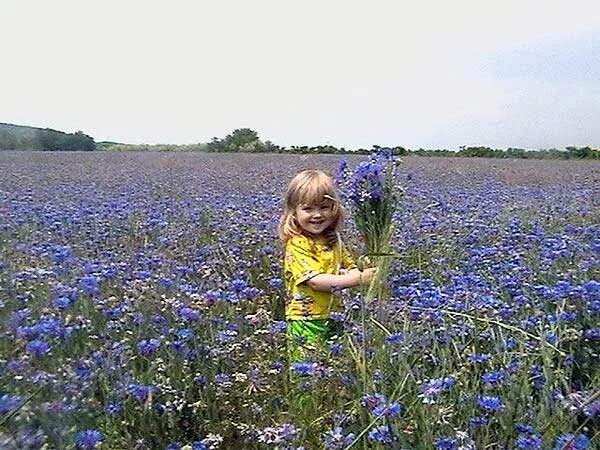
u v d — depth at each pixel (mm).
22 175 7820
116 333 1807
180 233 3580
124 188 6613
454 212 4762
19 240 3311
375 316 1761
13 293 1891
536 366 1480
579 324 1814
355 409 1433
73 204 5023
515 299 1991
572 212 4711
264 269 2871
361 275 1833
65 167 9391
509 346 1611
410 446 1283
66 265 2453
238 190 6668
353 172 1916
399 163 1916
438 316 1699
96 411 1390
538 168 10938
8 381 1184
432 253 3096
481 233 3637
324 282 1893
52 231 3602
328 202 1974
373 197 1883
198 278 2533
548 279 2412
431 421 1303
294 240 1967
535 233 3516
